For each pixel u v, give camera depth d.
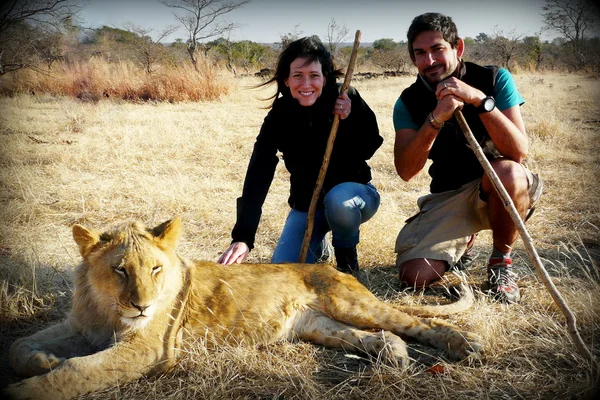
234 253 3.76
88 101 16.38
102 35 31.64
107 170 7.38
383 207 5.64
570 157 7.94
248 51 37.50
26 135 9.71
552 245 4.77
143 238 2.99
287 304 3.33
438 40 3.78
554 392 2.69
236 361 2.96
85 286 3.05
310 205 3.91
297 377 2.86
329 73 3.99
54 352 2.98
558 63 37.22
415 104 4.04
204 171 7.39
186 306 3.16
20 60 17.53
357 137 4.15
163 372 2.97
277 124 4.08
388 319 3.26
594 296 3.62
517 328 3.29
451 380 2.78
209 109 14.83
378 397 2.67
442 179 4.22
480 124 3.91
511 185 3.74
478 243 4.94
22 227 5.10
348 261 4.31
